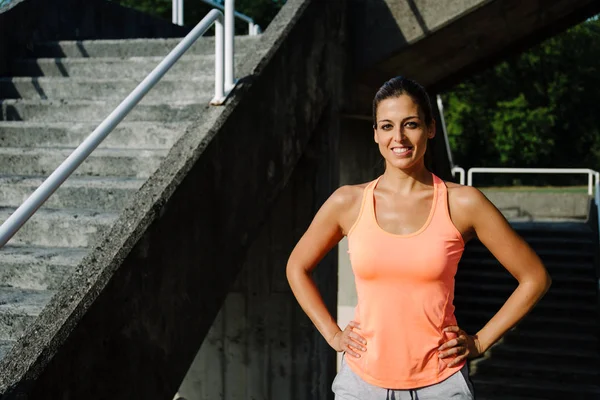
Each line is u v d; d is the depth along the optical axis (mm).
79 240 4008
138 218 3355
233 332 6223
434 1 6449
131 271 3227
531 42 8414
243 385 6230
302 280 2402
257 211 4695
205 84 5375
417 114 2191
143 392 3354
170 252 3574
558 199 13562
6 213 4227
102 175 4641
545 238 11227
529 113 28000
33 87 5789
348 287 9828
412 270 2117
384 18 6645
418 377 2150
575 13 7941
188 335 3783
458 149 29172
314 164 6070
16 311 3361
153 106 5133
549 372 8719
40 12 6562
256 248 6141
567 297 9875
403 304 2141
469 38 7156
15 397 2498
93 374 2967
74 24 7047
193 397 6352
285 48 5141
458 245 2166
